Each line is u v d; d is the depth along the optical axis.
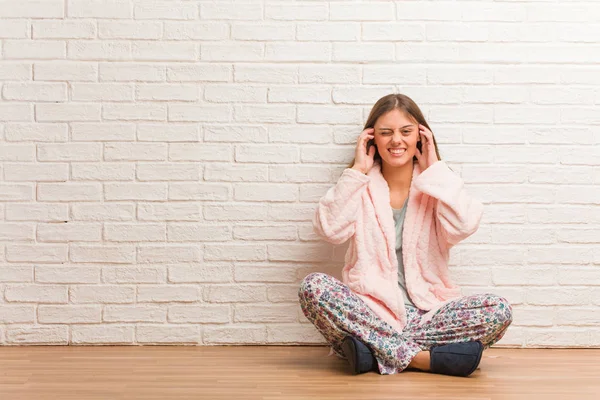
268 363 2.75
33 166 3.14
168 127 3.15
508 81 3.16
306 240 3.16
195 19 3.15
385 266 2.84
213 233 3.16
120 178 3.15
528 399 2.19
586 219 3.17
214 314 3.15
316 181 3.16
